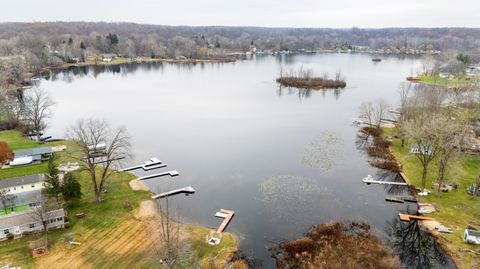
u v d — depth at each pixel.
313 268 42.28
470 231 47.69
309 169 72.50
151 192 61.62
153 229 49.41
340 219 53.91
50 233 47.44
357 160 77.25
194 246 46.00
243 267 42.47
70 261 41.91
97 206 55.00
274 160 77.12
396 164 73.38
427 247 46.97
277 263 43.59
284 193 62.16
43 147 78.38
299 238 48.81
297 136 93.69
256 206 57.72
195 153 81.44
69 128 98.12
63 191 53.34
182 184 65.50
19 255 42.62
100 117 110.56
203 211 55.84
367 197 60.88
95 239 46.50
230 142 89.19
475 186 59.09
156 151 82.50
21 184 56.41
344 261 43.19
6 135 89.56
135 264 41.69
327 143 87.75
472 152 75.62
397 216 54.88
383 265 42.31
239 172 70.88
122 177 66.88
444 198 58.94
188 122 107.06
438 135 58.50
